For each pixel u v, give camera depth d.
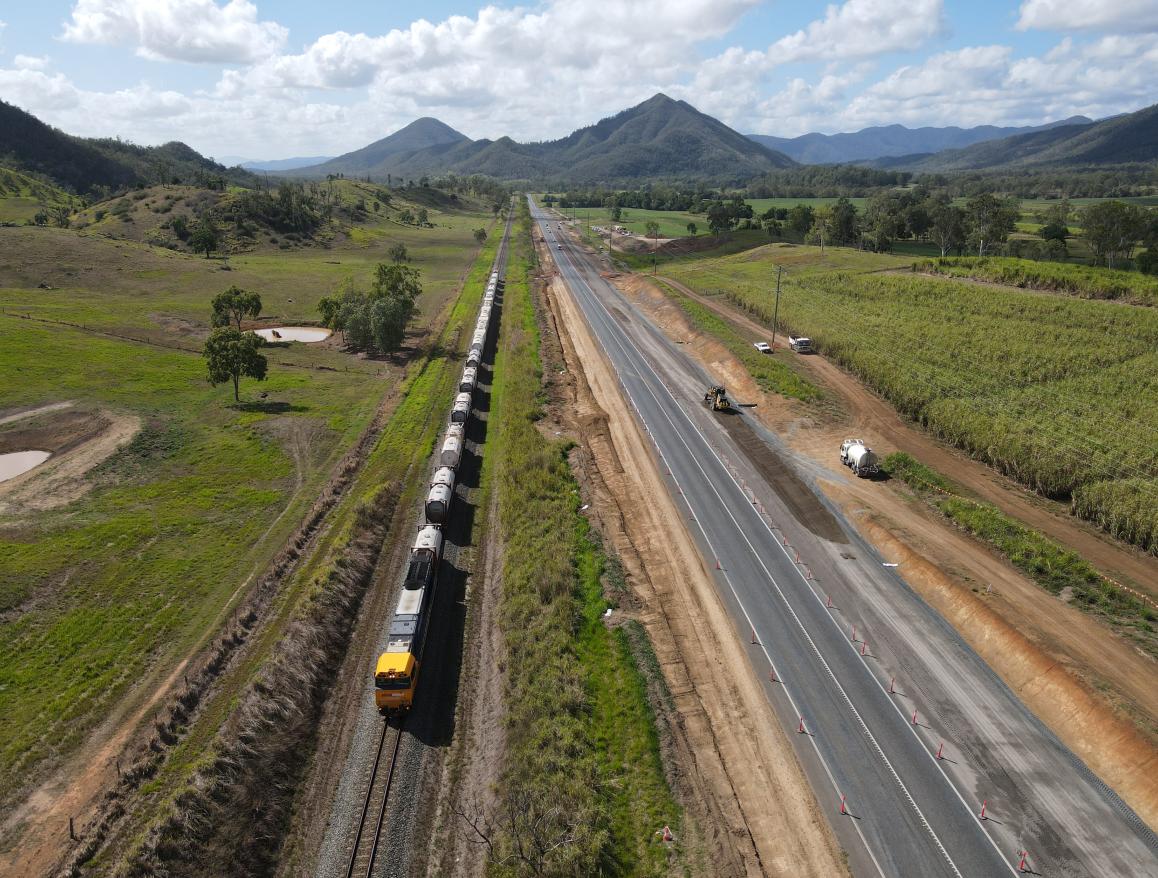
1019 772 32.12
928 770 32.31
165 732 33.34
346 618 43.75
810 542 51.16
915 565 47.16
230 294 105.12
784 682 37.69
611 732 34.41
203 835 28.77
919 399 72.62
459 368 93.31
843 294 117.44
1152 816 29.70
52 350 88.50
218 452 65.19
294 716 35.53
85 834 28.20
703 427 71.88
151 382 81.88
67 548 48.72
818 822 29.88
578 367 91.69
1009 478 60.25
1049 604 42.31
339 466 63.12
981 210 172.25
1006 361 80.12
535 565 46.69
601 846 28.03
